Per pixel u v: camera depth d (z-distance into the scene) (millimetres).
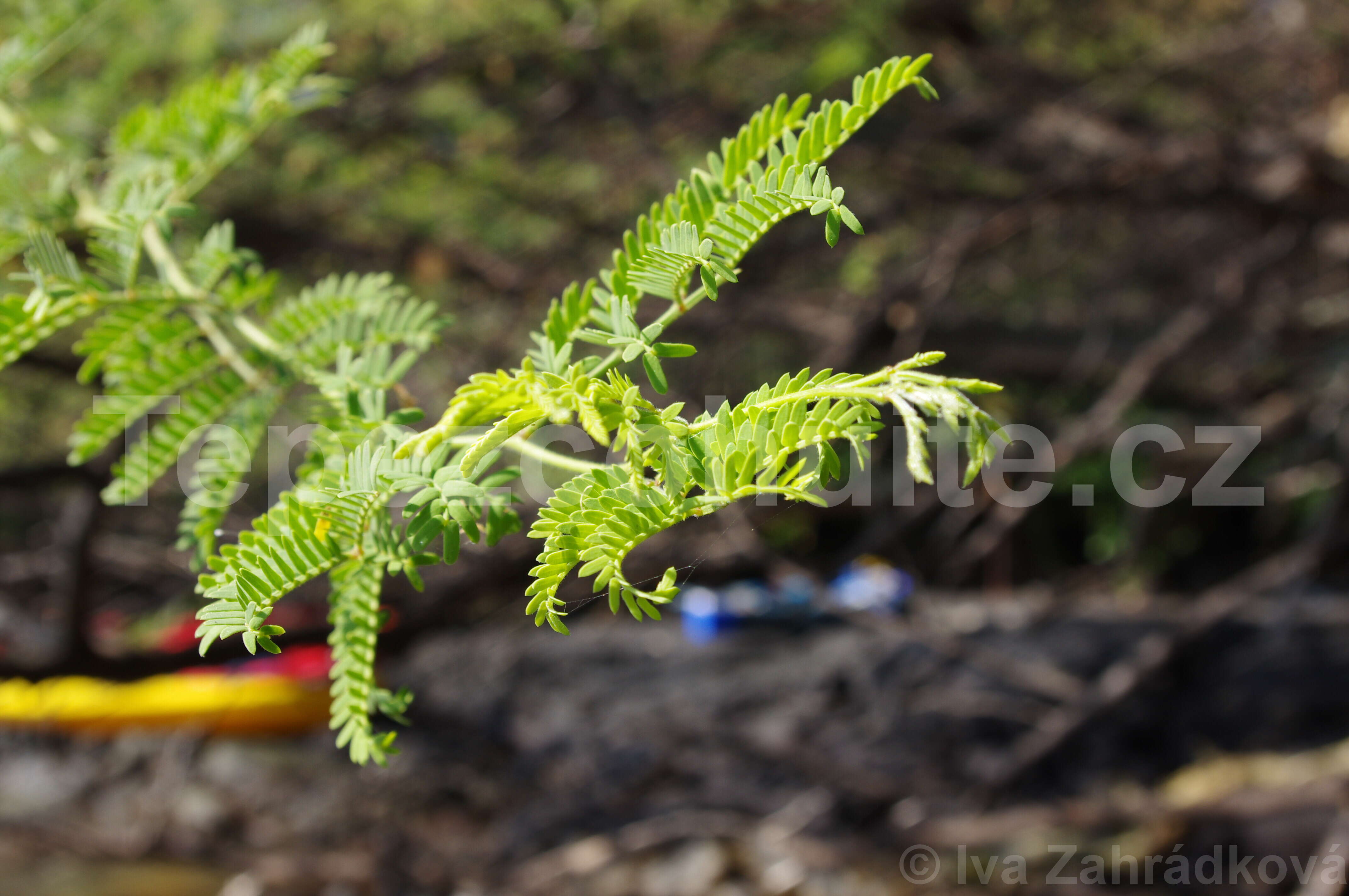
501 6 4023
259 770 7488
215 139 1421
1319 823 5625
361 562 690
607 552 548
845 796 5020
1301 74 4363
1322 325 5176
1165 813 4453
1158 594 9789
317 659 5262
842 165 4484
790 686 8891
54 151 1572
